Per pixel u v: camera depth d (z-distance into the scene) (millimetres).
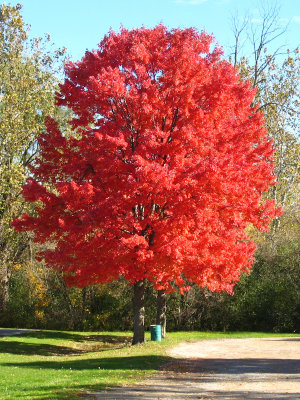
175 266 14680
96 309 32719
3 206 30078
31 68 30875
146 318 31062
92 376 12320
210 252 14969
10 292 35094
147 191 14102
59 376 12453
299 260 30703
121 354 16984
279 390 10289
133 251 15211
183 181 13719
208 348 19750
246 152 16172
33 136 30500
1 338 24156
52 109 31281
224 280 16219
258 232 34469
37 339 24344
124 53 16781
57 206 16531
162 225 14836
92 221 14367
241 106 16688
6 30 30266
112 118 17156
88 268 15406
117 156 16141
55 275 32969
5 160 29859
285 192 39562
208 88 15656
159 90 15977
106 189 16500
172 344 20641
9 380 11859
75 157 17297
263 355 17297
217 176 13508
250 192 15391
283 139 38375
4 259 32312
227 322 30562
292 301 29359
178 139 15062
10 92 29062
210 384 11375
